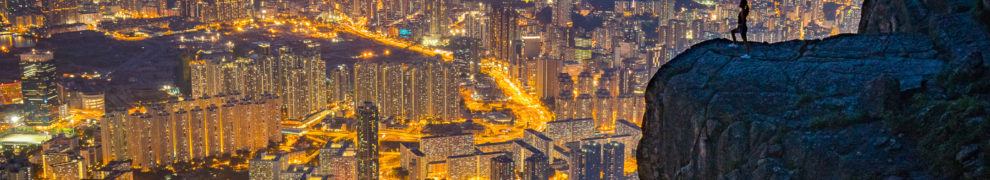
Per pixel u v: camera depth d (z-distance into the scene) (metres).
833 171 8.18
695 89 9.22
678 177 9.29
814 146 8.33
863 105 8.47
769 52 9.47
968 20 9.27
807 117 8.55
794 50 9.48
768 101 8.78
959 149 7.99
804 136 8.41
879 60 9.07
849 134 8.34
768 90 8.88
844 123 8.42
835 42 9.52
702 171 9.01
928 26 9.57
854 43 9.48
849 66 8.95
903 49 9.23
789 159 8.41
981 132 7.97
